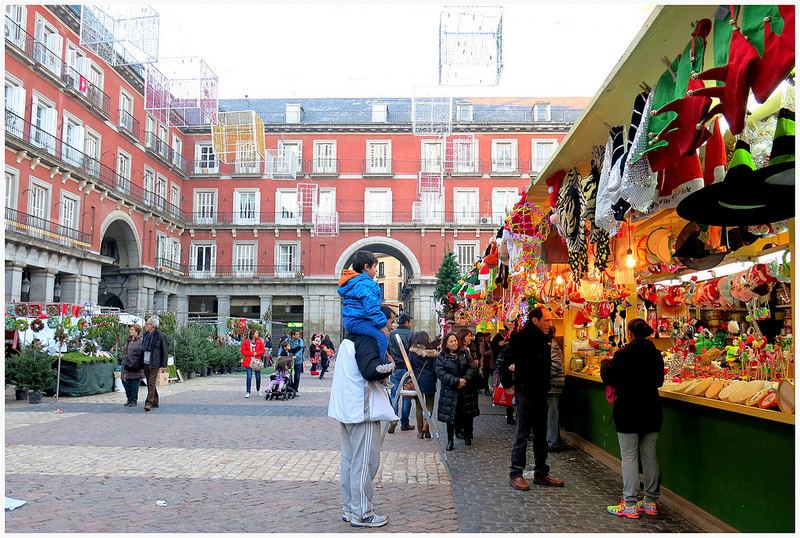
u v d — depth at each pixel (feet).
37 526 14.24
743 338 18.67
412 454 24.12
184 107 79.77
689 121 11.75
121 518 14.96
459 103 139.44
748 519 13.16
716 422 14.57
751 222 13.85
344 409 14.52
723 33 10.73
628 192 13.87
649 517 15.57
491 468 21.40
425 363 28.22
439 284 116.06
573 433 26.96
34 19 80.69
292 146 135.95
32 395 40.29
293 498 17.03
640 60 14.14
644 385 15.85
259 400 44.78
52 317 45.47
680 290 23.93
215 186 134.62
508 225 27.02
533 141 134.92
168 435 27.66
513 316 31.53
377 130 135.64
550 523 14.94
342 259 132.16
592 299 25.96
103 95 98.07
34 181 78.89
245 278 130.21
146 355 37.88
